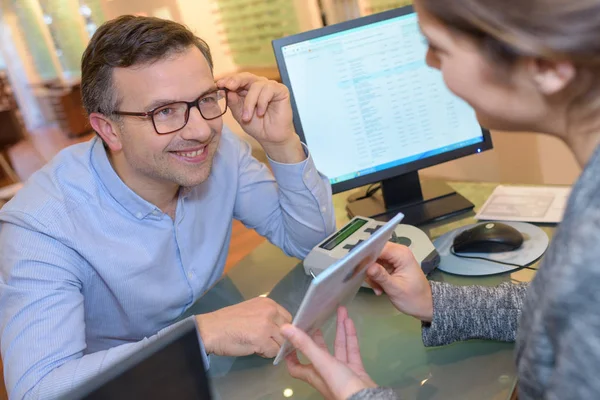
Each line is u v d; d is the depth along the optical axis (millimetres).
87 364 969
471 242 1201
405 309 958
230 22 4961
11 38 9727
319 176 1364
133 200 1184
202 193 1325
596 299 468
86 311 1249
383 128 1419
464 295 951
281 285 1262
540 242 1187
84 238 1153
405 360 946
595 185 502
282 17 4258
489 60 527
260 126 1292
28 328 1035
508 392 829
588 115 539
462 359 922
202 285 1333
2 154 6586
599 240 472
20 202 1177
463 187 1563
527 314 589
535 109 549
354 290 947
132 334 1316
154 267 1237
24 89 10055
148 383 402
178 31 1093
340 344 815
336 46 1361
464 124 1442
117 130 1119
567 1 457
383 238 817
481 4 492
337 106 1393
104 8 6238
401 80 1401
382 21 1360
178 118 1094
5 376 1024
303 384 942
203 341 973
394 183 1482
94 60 1094
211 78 1132
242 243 3145
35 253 1103
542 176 2068
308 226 1340
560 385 494
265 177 1440
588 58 473
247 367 1012
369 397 668
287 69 1354
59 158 1233
